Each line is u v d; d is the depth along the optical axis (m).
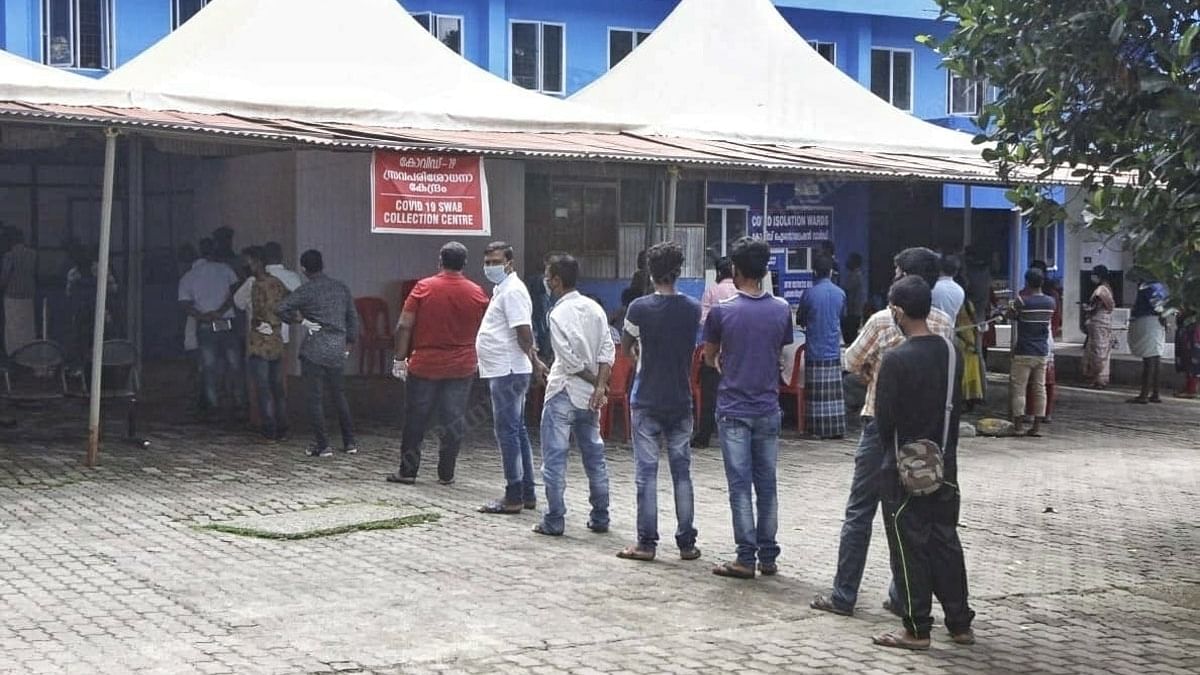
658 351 9.13
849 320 20.20
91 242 20.41
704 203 21.36
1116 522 11.34
